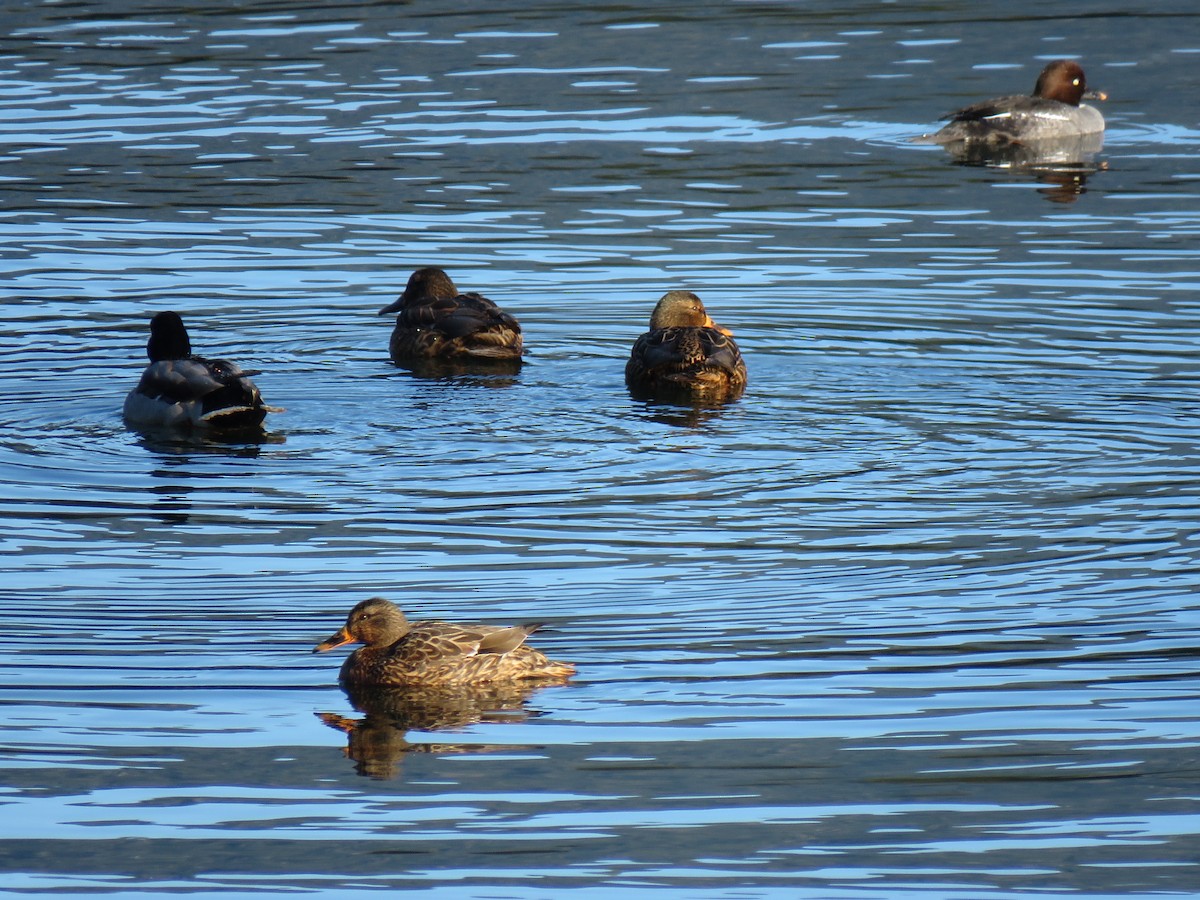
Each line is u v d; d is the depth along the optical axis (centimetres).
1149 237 2552
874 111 3300
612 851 1066
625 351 2169
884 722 1215
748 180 2875
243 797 1132
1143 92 3469
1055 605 1390
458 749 1197
